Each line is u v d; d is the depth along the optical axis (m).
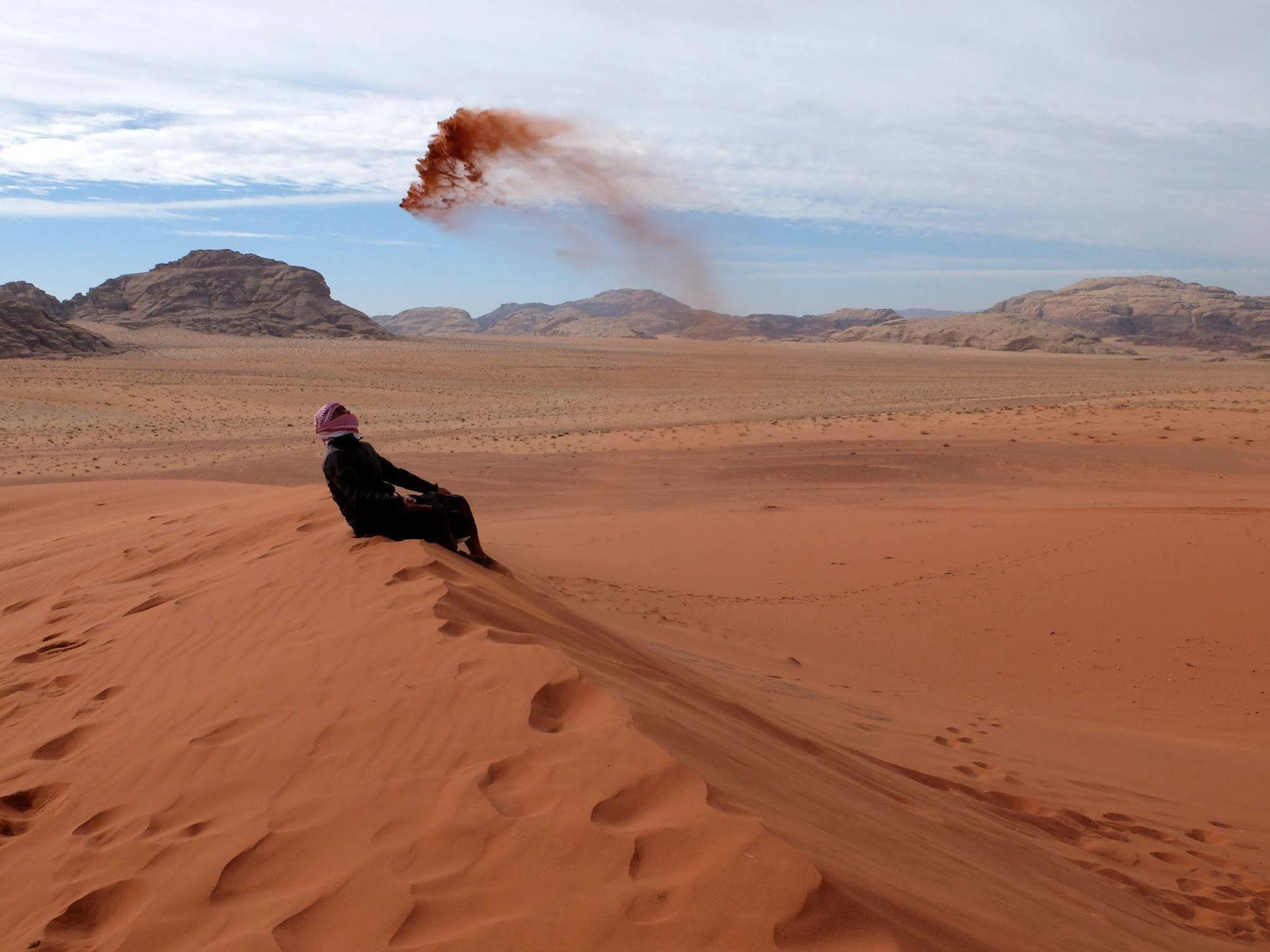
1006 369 134.50
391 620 5.25
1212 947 4.58
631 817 3.11
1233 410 44.31
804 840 3.02
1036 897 4.04
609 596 14.89
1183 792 8.08
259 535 9.42
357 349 164.75
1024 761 8.45
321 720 4.28
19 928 3.31
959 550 18.41
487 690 4.16
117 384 86.50
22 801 4.40
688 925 2.54
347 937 2.80
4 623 8.74
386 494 7.36
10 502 22.38
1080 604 14.46
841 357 168.62
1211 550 15.18
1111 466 32.94
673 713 4.45
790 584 17.53
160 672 5.67
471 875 2.95
